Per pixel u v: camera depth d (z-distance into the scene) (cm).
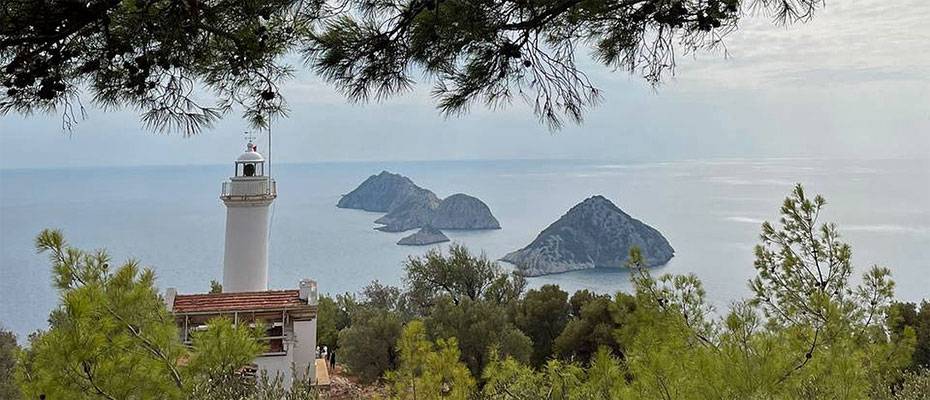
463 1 252
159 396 290
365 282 4612
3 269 5006
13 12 203
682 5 261
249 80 281
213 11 240
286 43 266
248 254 1773
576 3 267
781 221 474
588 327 1491
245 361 328
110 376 274
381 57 259
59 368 266
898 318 433
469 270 2309
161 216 10212
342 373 1703
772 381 288
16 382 291
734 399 286
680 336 349
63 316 279
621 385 322
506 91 282
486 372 405
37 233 304
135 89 252
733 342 314
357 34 257
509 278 2333
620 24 289
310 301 1223
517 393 393
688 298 372
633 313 372
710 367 295
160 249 5716
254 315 1172
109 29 232
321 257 6275
